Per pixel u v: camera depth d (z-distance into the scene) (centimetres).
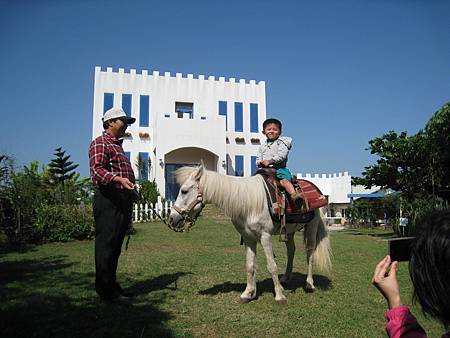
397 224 1559
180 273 602
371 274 629
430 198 1406
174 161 2678
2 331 331
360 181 1539
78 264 661
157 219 1741
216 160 2670
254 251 464
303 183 545
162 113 2778
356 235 1501
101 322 362
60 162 3038
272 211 446
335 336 346
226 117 2908
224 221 1619
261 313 407
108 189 411
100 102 2653
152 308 412
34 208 1017
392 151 1385
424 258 106
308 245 523
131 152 2666
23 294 451
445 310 104
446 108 1135
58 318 369
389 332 128
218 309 417
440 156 1259
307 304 444
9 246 910
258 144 2936
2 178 977
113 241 416
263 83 3019
